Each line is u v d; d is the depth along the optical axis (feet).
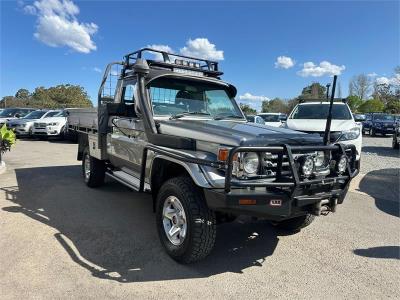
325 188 12.14
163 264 12.50
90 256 12.96
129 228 15.87
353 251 14.16
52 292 10.49
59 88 199.82
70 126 27.58
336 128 27.37
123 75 18.35
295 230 15.81
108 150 19.79
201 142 12.53
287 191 11.28
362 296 10.87
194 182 11.89
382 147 57.93
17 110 75.56
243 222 17.34
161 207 13.33
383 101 214.07
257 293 10.85
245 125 14.34
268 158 11.49
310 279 11.84
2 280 11.06
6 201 19.67
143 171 14.65
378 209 19.97
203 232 11.70
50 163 33.32
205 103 17.17
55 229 15.49
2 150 29.25
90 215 17.56
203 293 10.74
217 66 19.08
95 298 10.25
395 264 13.07
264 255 13.61
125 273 11.78
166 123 14.53
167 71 16.40
